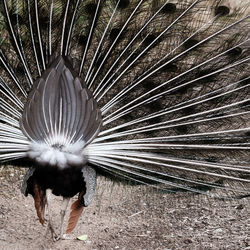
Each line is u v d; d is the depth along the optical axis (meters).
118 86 6.12
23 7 5.88
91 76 6.06
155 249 6.46
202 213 7.27
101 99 6.13
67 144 5.67
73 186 5.74
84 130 5.64
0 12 5.86
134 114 6.15
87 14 6.02
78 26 6.04
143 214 7.27
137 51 6.09
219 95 6.05
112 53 6.07
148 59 6.10
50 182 5.70
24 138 5.74
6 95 5.94
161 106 6.12
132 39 6.04
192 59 6.07
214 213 7.26
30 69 6.00
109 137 5.97
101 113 5.73
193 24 6.04
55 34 5.96
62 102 5.55
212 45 6.04
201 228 6.91
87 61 6.12
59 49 5.97
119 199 7.60
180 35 6.05
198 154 6.00
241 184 5.91
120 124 6.14
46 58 5.95
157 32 6.07
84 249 6.45
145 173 6.07
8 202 7.42
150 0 6.03
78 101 5.57
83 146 5.68
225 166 5.83
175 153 6.02
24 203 7.45
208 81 6.10
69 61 5.55
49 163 5.60
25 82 6.02
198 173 5.97
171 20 6.03
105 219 7.16
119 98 6.09
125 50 6.04
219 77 6.09
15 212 7.20
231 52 6.04
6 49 5.98
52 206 7.34
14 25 5.91
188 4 6.00
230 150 5.97
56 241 6.54
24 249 6.34
